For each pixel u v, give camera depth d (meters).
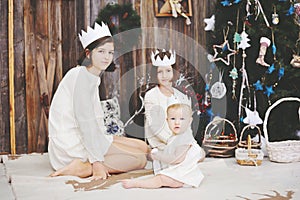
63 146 2.87
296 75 3.53
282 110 3.58
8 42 3.55
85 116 2.84
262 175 2.89
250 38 3.60
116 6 3.67
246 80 3.63
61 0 3.62
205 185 2.63
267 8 3.56
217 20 3.73
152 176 2.81
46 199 2.34
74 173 2.81
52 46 3.63
